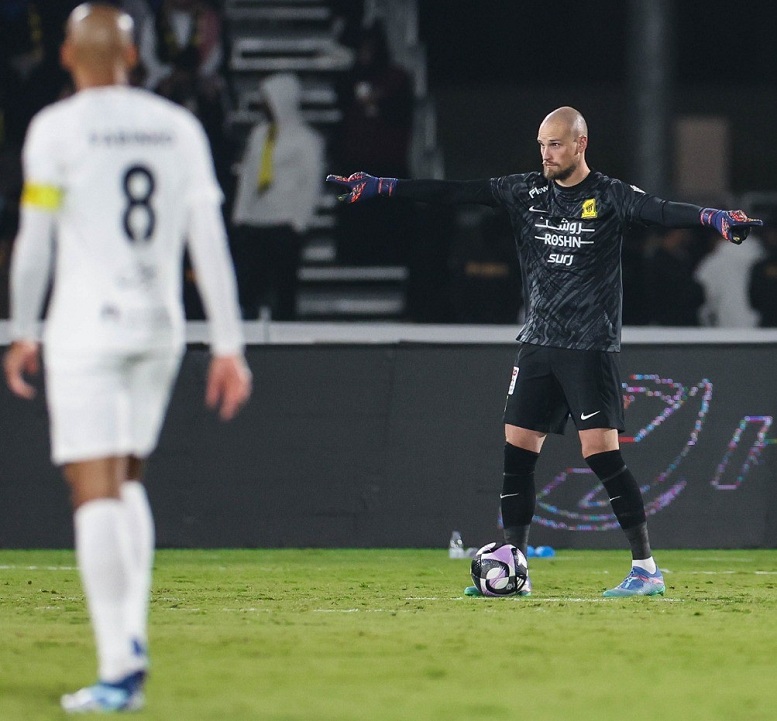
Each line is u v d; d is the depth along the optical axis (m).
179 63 58.16
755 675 16.44
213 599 24.86
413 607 23.36
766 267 54.53
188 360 35.44
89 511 14.05
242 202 54.06
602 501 35.44
